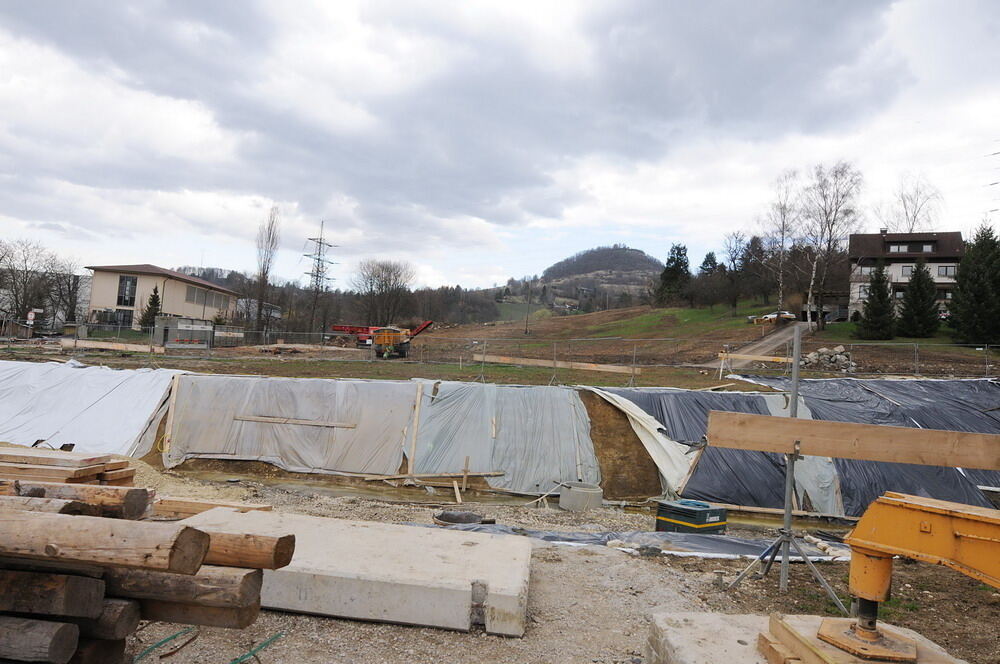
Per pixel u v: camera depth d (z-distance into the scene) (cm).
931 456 623
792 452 657
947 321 4762
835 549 954
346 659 488
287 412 1792
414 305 7756
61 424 1780
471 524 980
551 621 588
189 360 3003
